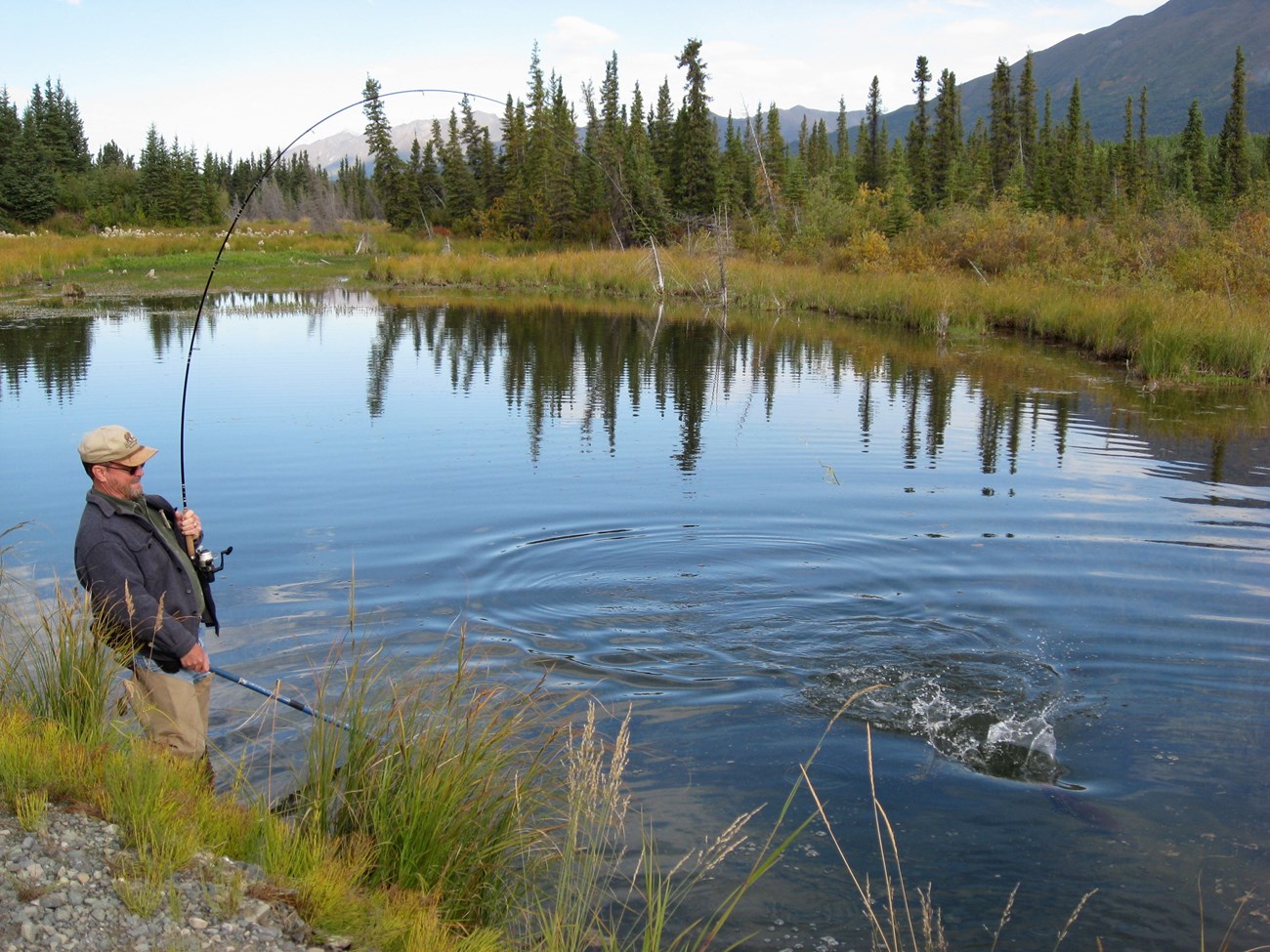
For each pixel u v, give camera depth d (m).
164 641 4.58
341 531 8.86
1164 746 5.41
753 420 14.02
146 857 3.55
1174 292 25.08
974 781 5.05
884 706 5.85
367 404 14.88
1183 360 17.97
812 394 16.14
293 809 4.39
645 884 4.16
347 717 4.57
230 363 18.64
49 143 87.94
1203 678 6.20
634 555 8.38
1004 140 74.50
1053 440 12.79
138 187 80.81
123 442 4.68
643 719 5.64
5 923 3.12
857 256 37.94
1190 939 3.92
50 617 5.26
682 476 10.87
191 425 13.18
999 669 6.34
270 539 8.61
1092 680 6.20
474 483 10.48
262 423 13.38
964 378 17.94
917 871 4.33
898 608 7.29
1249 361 18.06
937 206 61.16
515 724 4.62
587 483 10.55
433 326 25.69
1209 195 65.50
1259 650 6.59
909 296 28.80
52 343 20.84
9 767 3.94
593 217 60.75
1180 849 4.50
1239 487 10.57
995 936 3.91
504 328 25.42
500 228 64.88
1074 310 24.38
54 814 3.80
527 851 4.18
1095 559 8.31
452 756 4.13
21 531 8.45
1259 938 3.91
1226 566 8.14
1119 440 12.82
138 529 4.70
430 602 7.25
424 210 73.50
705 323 27.42
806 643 6.70
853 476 10.92
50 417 13.31
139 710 4.64
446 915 3.72
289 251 53.75
